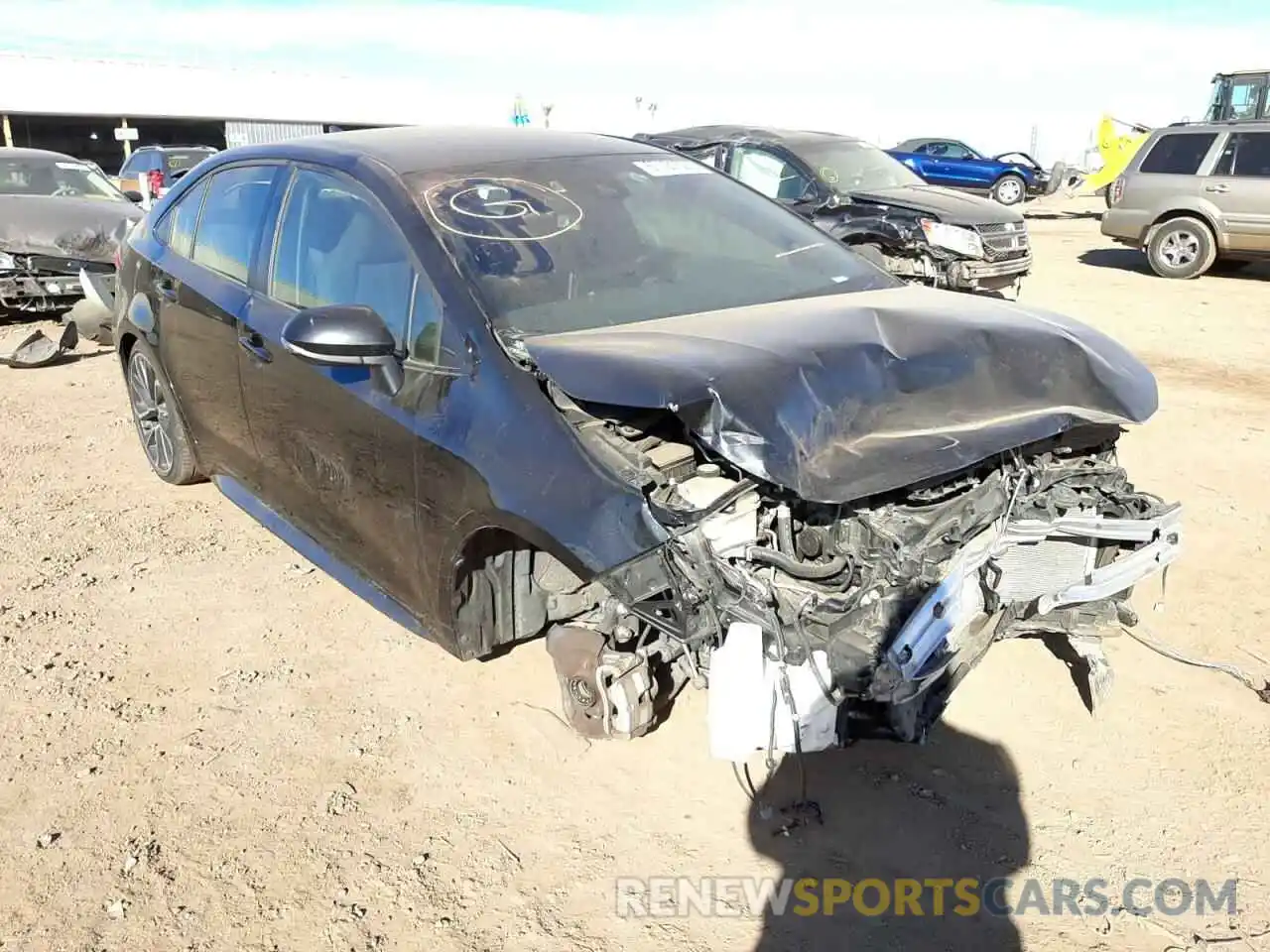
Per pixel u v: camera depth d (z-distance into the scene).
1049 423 2.97
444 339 3.21
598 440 2.83
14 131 39.25
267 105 43.94
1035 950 2.58
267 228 4.15
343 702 3.63
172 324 4.73
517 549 3.27
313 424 3.73
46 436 6.55
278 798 3.15
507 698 3.63
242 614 4.25
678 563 2.63
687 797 3.13
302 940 2.64
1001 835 2.96
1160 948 2.58
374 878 2.84
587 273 3.48
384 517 3.46
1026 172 27.33
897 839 2.95
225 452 4.63
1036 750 3.32
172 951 2.60
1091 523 3.04
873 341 2.98
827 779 3.20
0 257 9.16
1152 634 3.99
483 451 2.99
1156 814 3.03
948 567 2.79
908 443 2.74
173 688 3.73
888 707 2.78
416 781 3.22
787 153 11.10
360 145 4.04
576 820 3.04
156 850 2.94
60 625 4.16
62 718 3.55
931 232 9.89
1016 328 3.23
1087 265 14.85
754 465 2.54
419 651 3.96
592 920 2.69
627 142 4.56
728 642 2.65
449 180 3.69
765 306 3.46
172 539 4.95
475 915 2.71
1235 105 18.59
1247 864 2.84
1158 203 13.27
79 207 9.73
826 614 2.63
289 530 4.26
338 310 3.18
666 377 2.64
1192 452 6.08
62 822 3.05
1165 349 9.00
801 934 2.64
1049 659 3.81
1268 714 3.48
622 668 3.06
